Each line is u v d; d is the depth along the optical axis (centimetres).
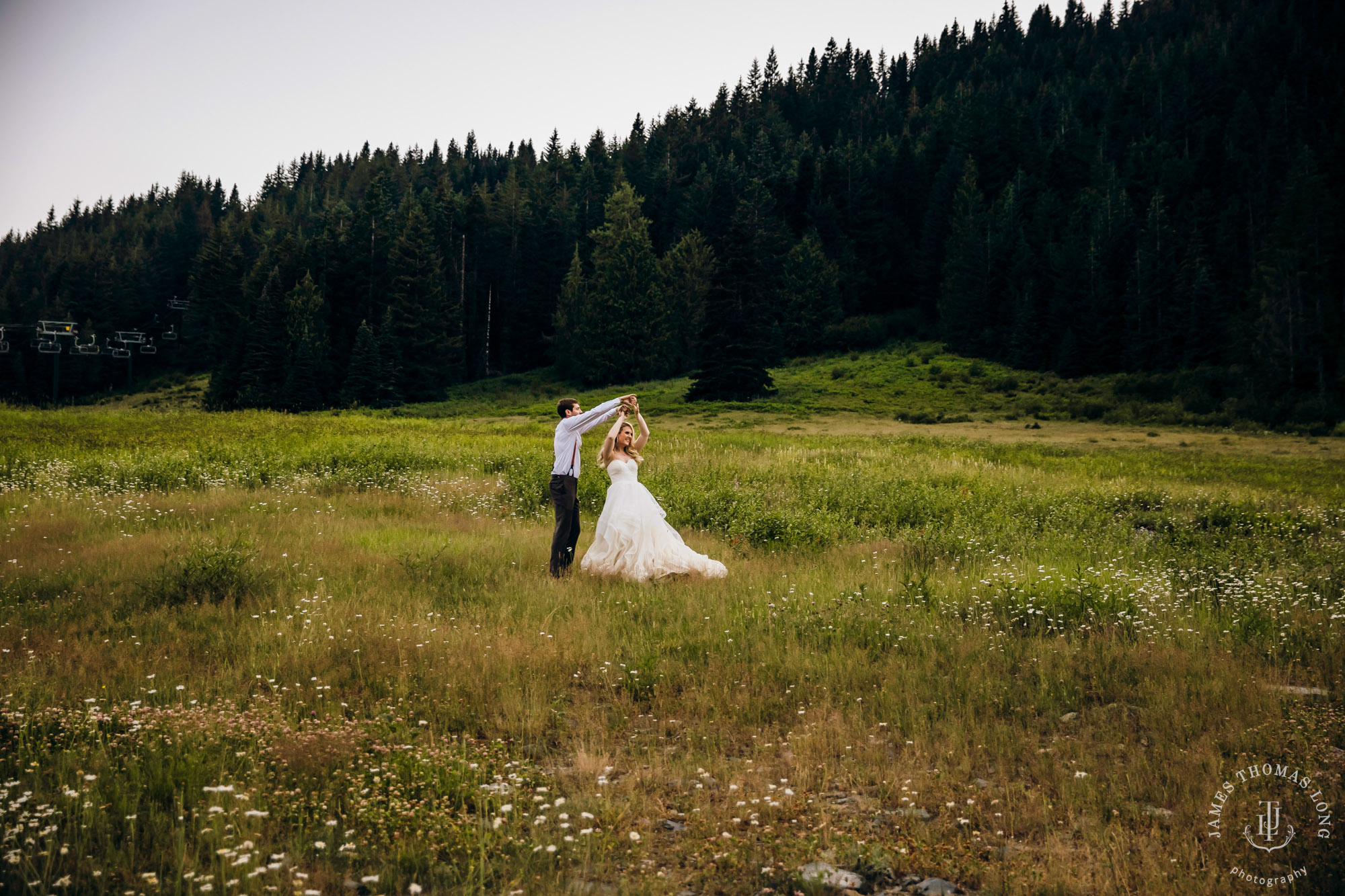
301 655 538
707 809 360
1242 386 6125
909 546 1012
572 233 11106
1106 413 5650
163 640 569
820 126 15688
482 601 713
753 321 6519
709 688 511
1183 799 369
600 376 8475
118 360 11275
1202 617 680
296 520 1080
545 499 1330
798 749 422
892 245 11019
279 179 19000
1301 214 6419
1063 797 374
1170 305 7088
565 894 293
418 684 505
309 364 8125
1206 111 11175
